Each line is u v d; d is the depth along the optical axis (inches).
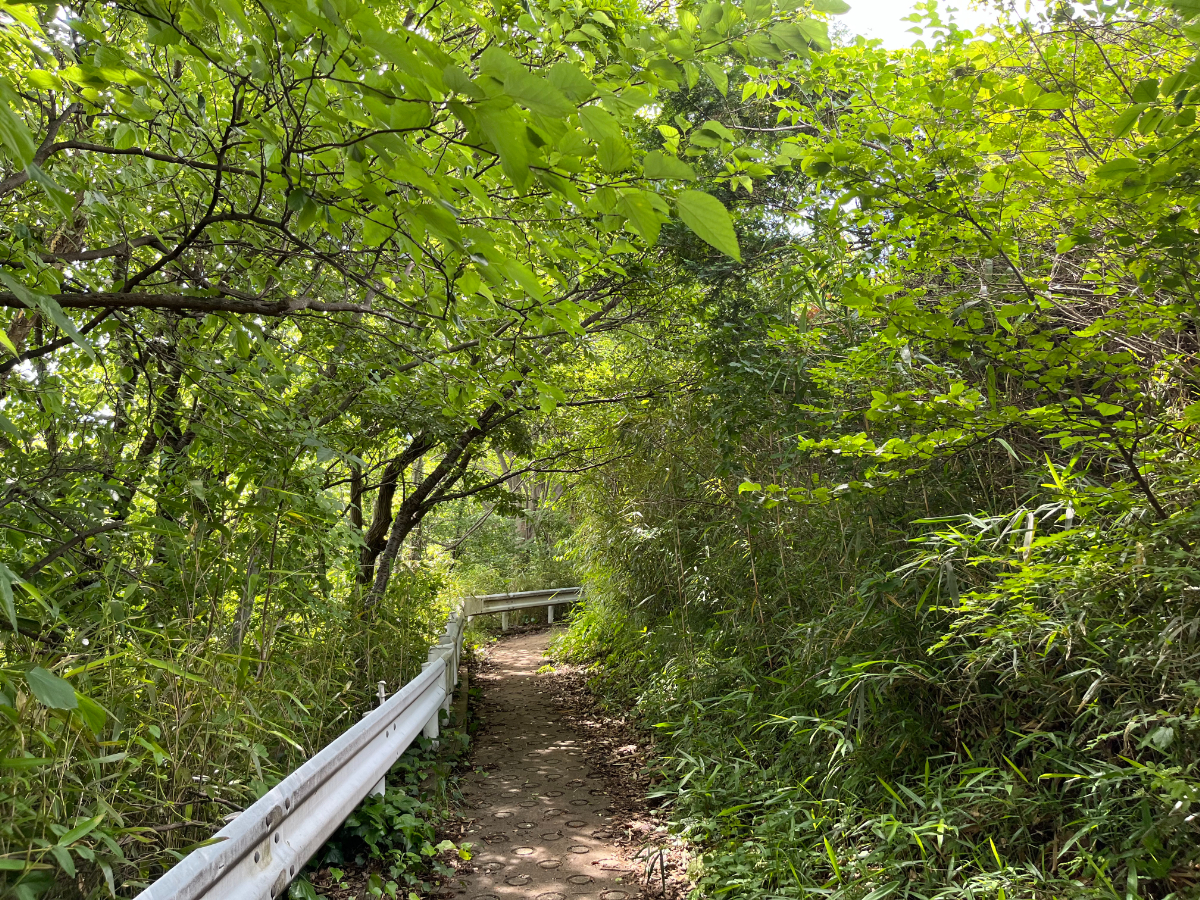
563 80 43.4
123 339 140.6
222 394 143.2
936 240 127.6
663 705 266.4
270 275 157.1
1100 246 133.7
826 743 178.4
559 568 667.4
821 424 187.0
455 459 304.0
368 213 79.3
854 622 180.1
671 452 308.3
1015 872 120.2
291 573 150.6
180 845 106.8
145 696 112.1
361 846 167.6
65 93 90.8
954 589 143.4
